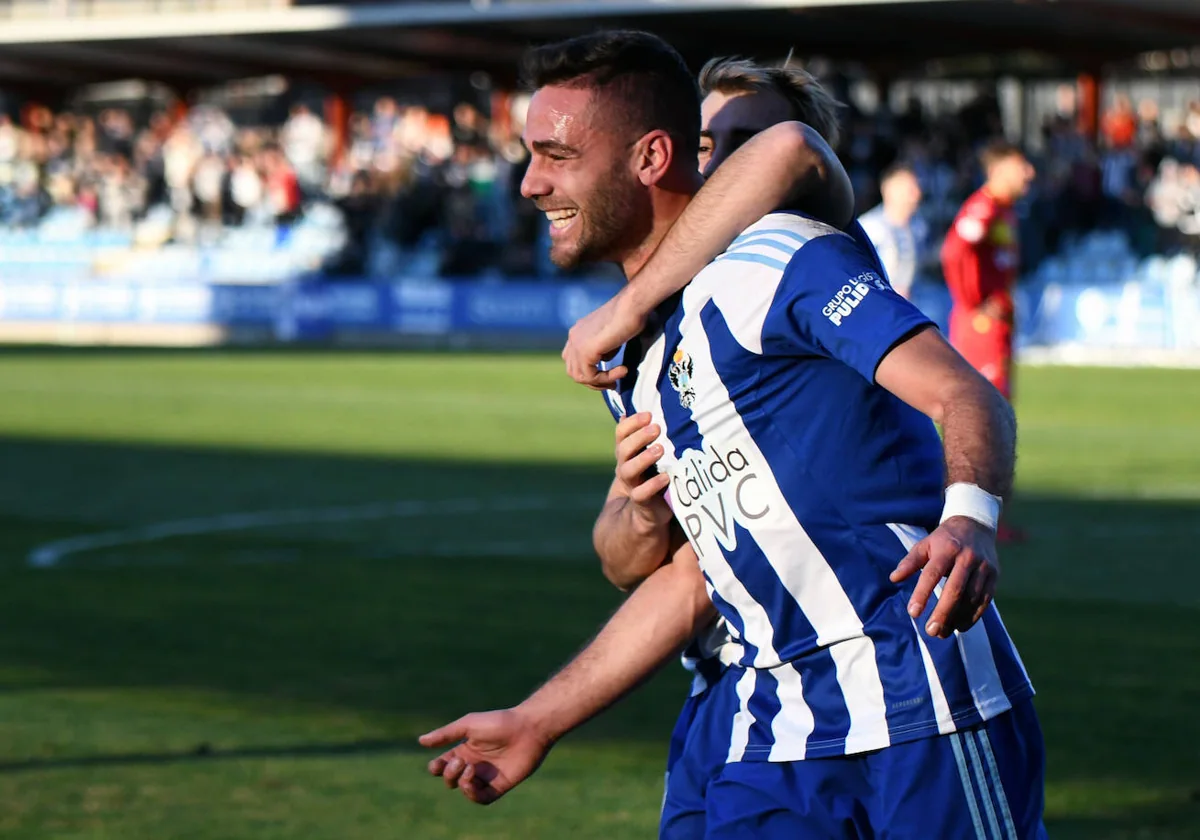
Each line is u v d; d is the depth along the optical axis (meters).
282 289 38.03
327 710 7.39
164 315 39.12
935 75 42.56
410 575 10.79
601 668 3.78
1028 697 3.40
